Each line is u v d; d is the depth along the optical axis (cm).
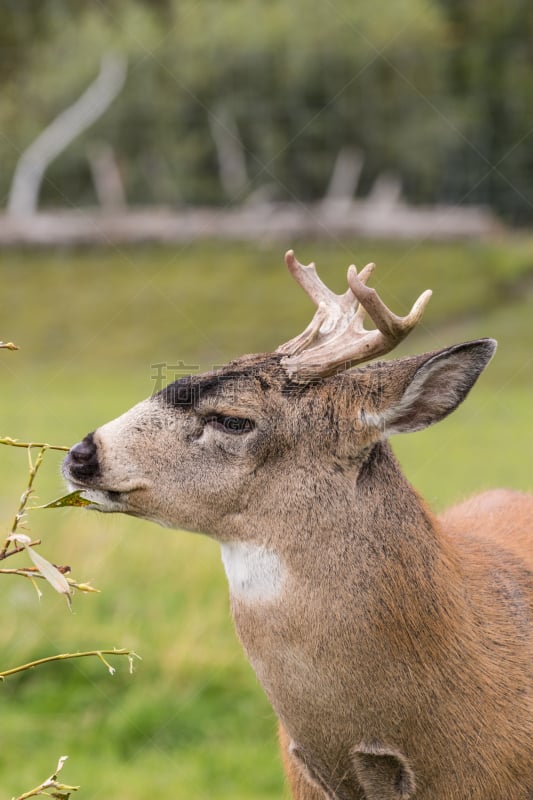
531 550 704
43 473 1725
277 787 938
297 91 4228
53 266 3656
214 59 4206
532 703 620
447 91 4344
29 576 460
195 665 1059
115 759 970
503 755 607
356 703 591
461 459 1862
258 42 4181
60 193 4353
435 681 595
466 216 3900
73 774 936
